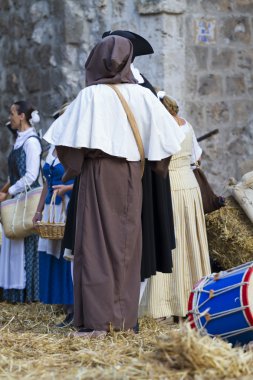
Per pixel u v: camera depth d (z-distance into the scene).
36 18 10.45
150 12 9.25
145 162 5.71
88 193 5.55
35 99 10.61
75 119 5.56
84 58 9.82
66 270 6.79
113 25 9.56
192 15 9.45
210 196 7.05
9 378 4.30
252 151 10.03
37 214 6.73
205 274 6.69
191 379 4.22
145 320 6.41
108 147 5.48
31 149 7.69
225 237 7.04
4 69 11.23
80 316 5.55
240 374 4.25
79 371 4.37
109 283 5.47
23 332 5.91
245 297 4.82
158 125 5.61
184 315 6.52
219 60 9.72
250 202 7.04
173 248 6.09
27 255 7.88
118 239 5.54
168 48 9.27
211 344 4.39
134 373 4.31
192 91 9.53
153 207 5.92
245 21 9.91
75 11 9.82
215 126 9.73
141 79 6.04
